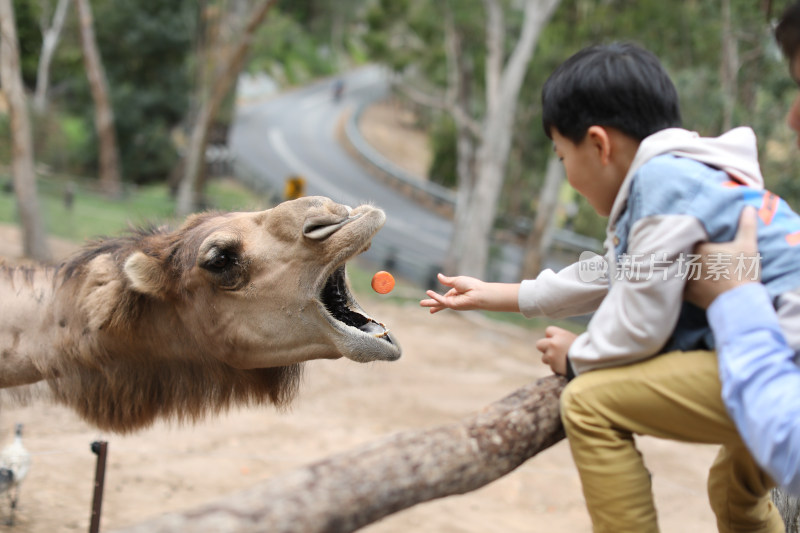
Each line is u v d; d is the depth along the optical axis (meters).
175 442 7.92
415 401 10.74
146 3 36.03
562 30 24.36
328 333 3.07
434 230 34.62
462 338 16.19
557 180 24.34
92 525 4.47
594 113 2.14
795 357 1.90
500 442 1.96
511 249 32.31
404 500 1.77
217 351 3.31
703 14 20.17
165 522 1.56
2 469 5.24
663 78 2.14
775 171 16.53
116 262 3.44
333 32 76.75
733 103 17.16
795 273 1.95
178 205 27.56
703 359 1.97
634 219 2.00
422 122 61.72
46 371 3.54
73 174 36.12
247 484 7.04
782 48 2.10
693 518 7.01
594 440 1.99
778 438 1.69
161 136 37.59
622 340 1.97
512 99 22.22
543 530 6.73
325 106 65.31
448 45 28.45
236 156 43.91
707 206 1.91
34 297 3.59
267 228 3.19
